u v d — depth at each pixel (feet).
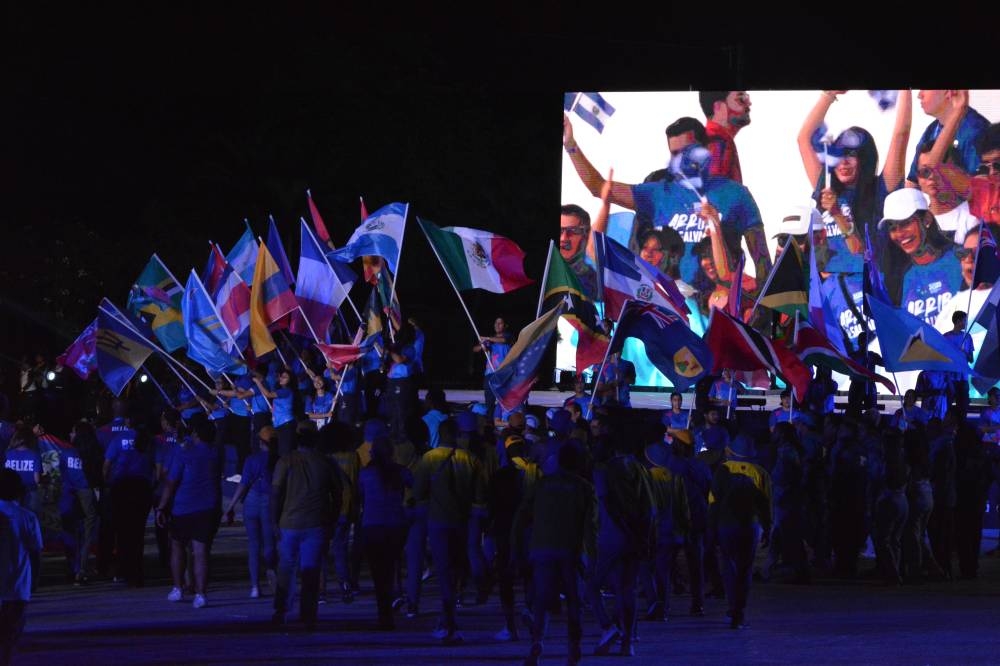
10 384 332.19
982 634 110.32
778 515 156.76
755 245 346.95
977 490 166.09
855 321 341.00
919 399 239.09
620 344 176.55
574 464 92.63
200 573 128.47
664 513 118.52
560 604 126.93
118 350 197.06
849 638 106.93
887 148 342.85
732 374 216.74
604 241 189.67
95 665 89.15
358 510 135.03
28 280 343.67
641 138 350.02
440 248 196.75
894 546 157.28
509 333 204.23
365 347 198.49
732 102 347.56
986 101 338.95
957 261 339.77
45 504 166.30
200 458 128.67
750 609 131.34
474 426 113.29
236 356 205.36
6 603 84.17
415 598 119.55
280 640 104.73
